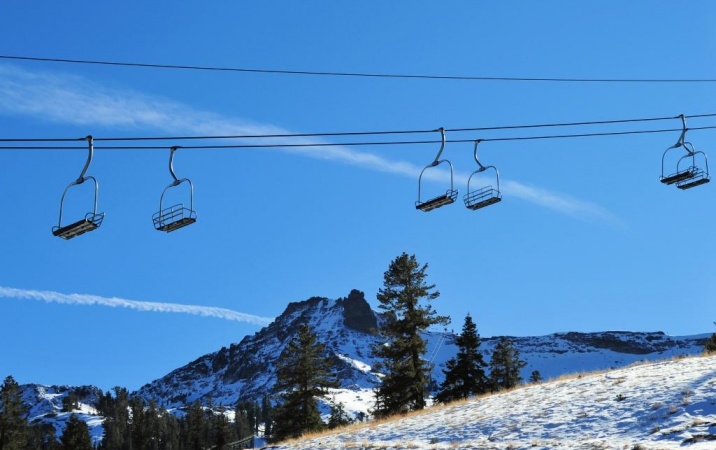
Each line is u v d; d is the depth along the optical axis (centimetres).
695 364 3588
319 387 7050
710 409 2733
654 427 2684
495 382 8312
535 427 3077
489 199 2072
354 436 3853
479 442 3061
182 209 1866
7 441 7825
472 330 7275
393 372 6397
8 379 8125
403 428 3791
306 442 4016
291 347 7044
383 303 6469
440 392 7219
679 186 2425
